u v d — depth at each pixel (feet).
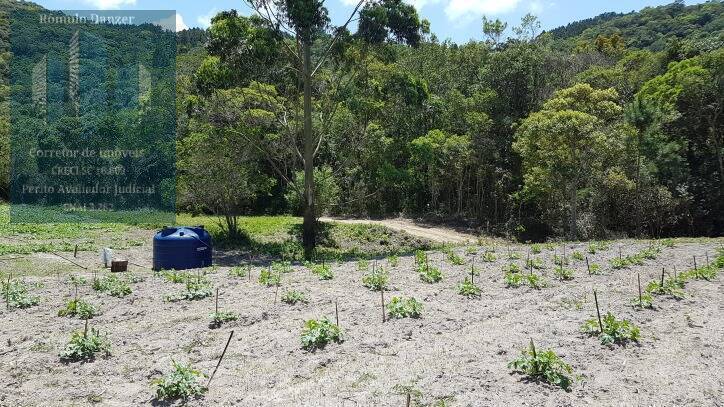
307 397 20.01
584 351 24.27
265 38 79.97
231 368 23.06
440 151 131.13
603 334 25.49
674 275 40.73
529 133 96.53
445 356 23.63
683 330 27.45
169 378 20.59
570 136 91.30
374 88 98.78
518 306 32.24
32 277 44.88
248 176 93.30
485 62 152.56
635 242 60.13
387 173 124.57
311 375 22.21
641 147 103.76
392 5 83.66
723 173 109.91
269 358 24.12
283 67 87.20
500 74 139.13
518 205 127.34
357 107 101.55
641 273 41.98
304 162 87.25
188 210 115.75
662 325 28.27
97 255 68.23
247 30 81.15
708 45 151.43
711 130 112.16
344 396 19.97
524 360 21.48
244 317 30.09
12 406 19.98
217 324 29.17
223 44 80.79
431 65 163.63
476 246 64.28
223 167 89.20
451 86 157.38
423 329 27.73
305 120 86.02
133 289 37.88
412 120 141.69
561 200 108.06
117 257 68.28
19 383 21.93
